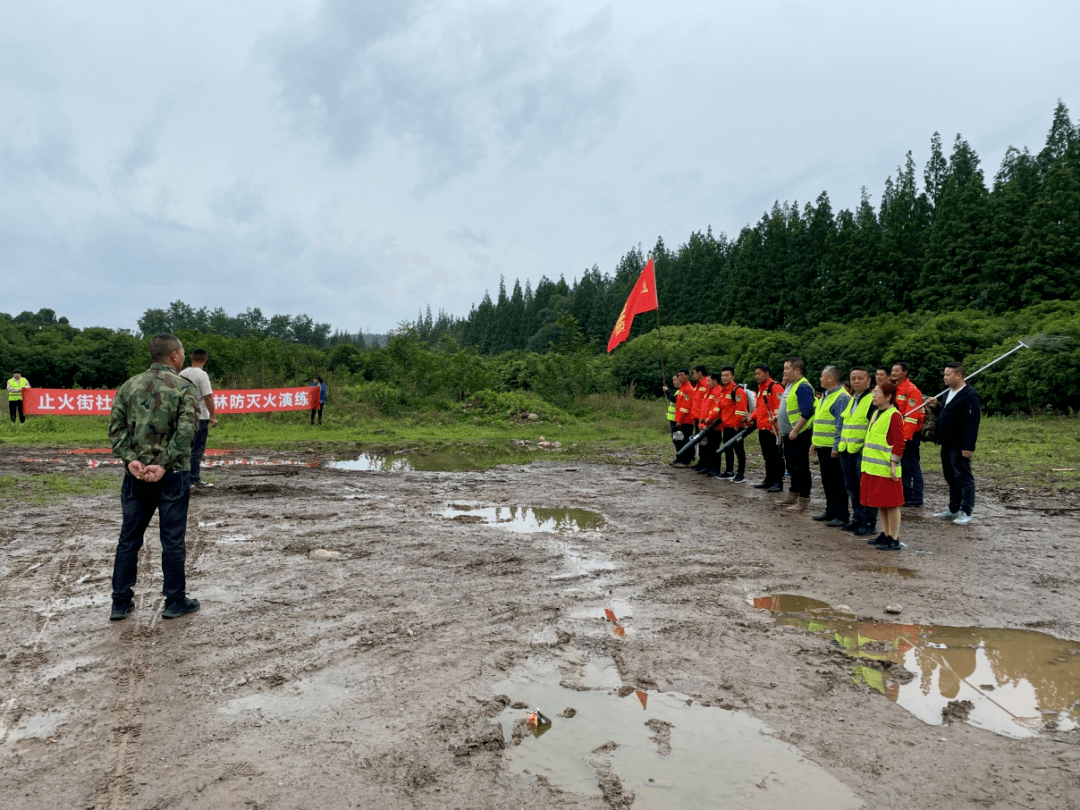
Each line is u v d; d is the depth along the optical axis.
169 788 2.42
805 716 3.03
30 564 5.16
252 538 6.12
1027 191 42.72
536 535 6.48
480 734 2.82
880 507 6.11
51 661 3.49
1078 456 12.65
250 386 22.14
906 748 2.77
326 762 2.60
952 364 7.41
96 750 2.66
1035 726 2.98
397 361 23.66
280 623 4.05
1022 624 4.25
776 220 54.03
